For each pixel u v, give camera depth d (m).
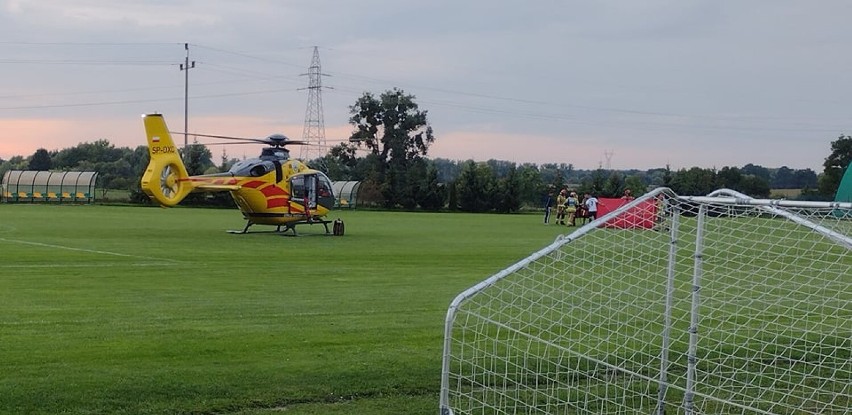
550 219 53.59
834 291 11.64
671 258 8.29
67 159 132.88
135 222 38.94
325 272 19.22
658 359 10.23
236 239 29.16
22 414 7.78
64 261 20.53
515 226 42.38
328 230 34.31
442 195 72.62
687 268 11.95
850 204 6.63
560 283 12.95
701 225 8.00
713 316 12.35
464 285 17.16
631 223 8.39
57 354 10.04
